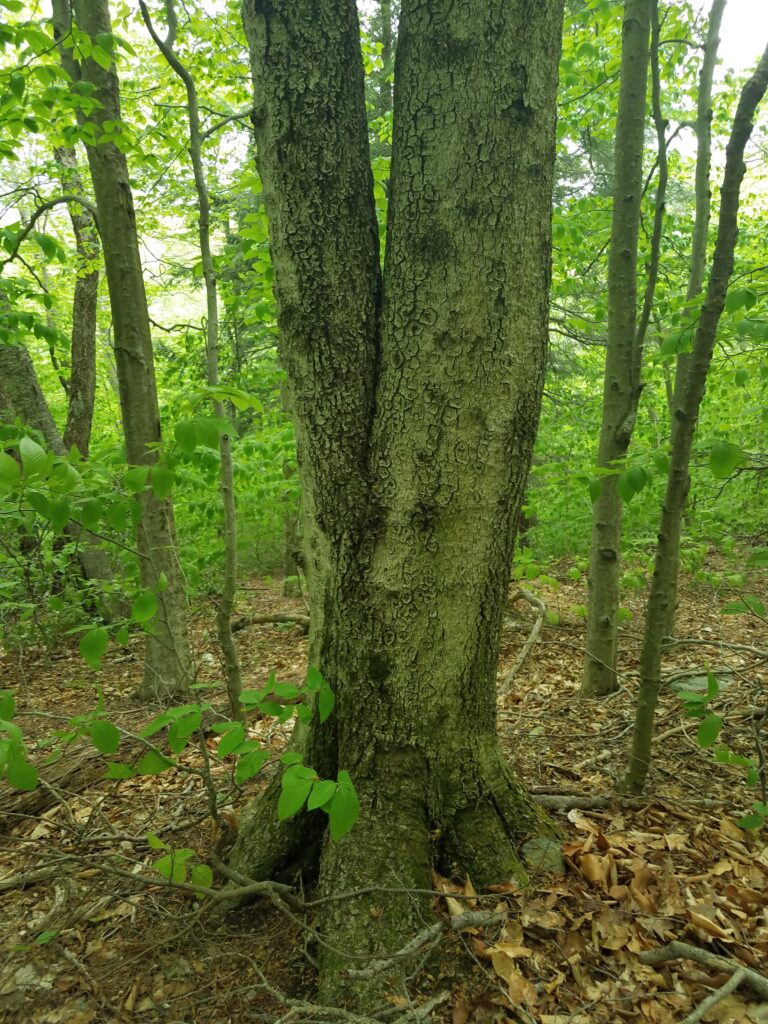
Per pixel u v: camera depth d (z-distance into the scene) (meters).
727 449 2.09
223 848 2.34
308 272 1.97
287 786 1.49
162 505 4.17
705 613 5.96
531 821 2.27
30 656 5.69
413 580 2.00
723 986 1.62
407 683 2.06
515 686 4.52
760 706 3.39
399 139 1.92
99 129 3.48
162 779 3.24
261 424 6.76
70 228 9.45
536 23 1.85
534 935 1.91
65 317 9.73
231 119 2.84
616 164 3.80
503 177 1.85
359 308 2.02
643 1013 1.67
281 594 8.52
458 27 1.81
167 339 9.40
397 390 1.95
